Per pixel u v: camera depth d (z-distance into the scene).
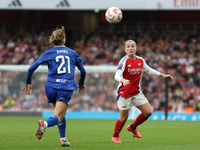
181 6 62.31
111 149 17.48
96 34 81.19
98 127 34.50
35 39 79.12
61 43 18.33
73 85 17.78
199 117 54.50
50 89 17.53
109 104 58.75
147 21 83.06
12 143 20.45
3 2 62.59
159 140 22.41
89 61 76.44
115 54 76.88
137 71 20.52
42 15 83.19
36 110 58.09
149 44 78.06
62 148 17.84
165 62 73.25
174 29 82.25
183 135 25.95
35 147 18.39
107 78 59.03
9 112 58.22
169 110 61.06
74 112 57.91
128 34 80.88
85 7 63.56
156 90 60.03
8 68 58.44
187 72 69.75
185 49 76.56
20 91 58.28
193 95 63.03
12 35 79.88
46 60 17.81
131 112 53.97
